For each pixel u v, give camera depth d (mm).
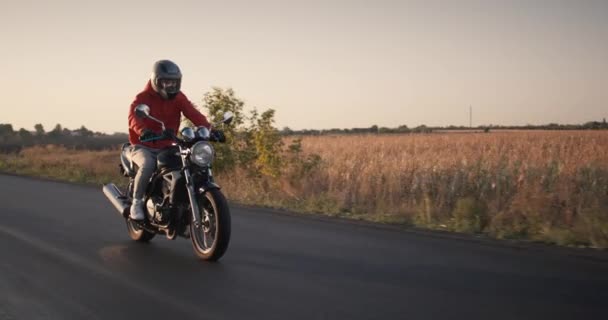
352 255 7051
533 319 4590
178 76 7102
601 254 7160
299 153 17906
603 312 4770
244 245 7688
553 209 9961
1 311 4805
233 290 5441
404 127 77250
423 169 14258
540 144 25891
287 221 9891
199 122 7328
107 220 9742
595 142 26031
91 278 5871
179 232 7023
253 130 16484
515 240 8273
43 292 5359
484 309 4848
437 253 7188
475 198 11820
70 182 18156
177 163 6906
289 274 6059
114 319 4609
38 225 9156
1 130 105375
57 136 112562
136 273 6086
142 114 6555
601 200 10656
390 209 11141
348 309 4855
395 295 5270
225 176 16359
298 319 4602
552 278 5898
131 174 7688
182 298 5176
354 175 15062
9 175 21594
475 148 26828
